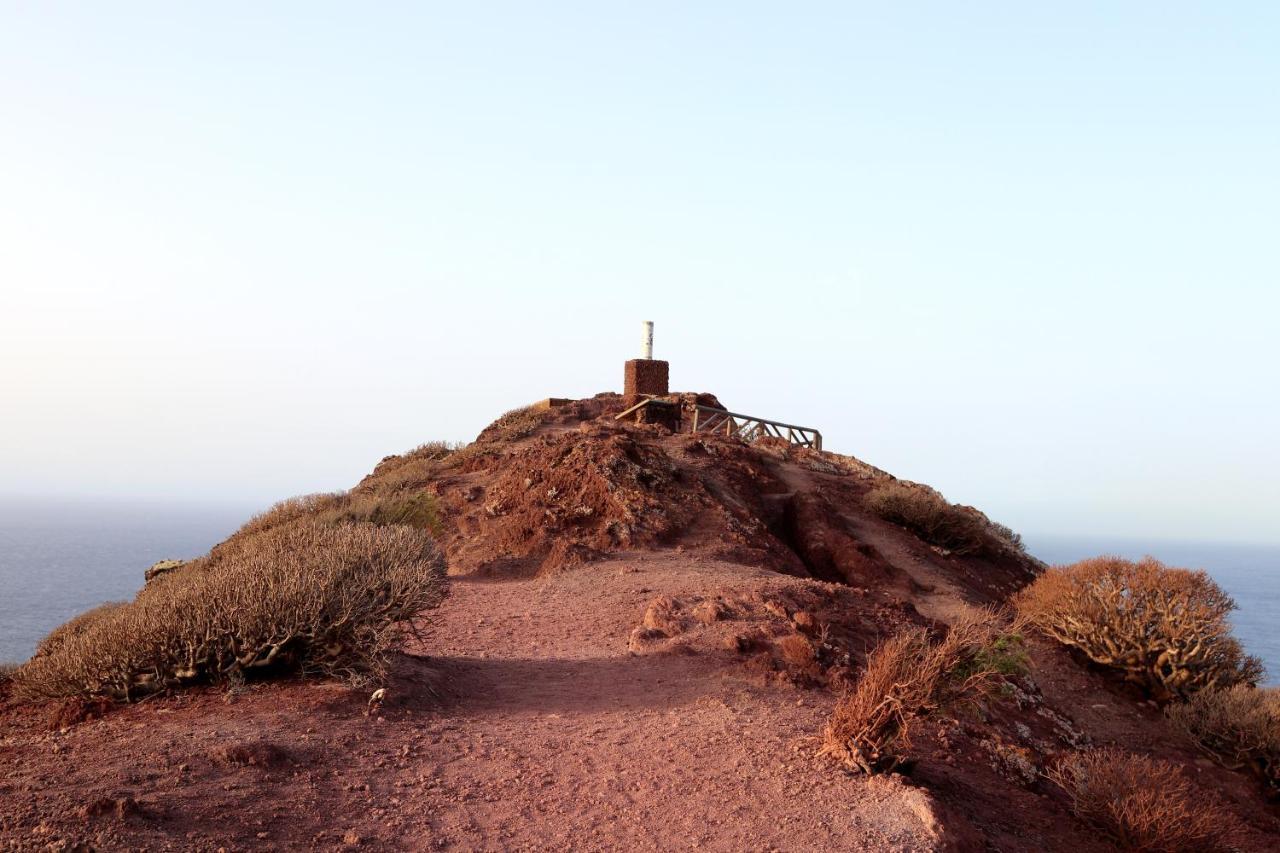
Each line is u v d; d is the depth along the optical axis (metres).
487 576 18.20
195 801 5.71
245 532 22.02
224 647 8.51
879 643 11.96
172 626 8.38
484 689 9.62
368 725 7.66
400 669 9.18
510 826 6.09
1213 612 16.06
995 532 29.56
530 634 12.66
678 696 9.39
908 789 6.88
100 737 6.98
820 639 11.23
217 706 7.85
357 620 8.95
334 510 20.55
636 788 6.85
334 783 6.39
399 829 5.83
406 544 11.69
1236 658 16.06
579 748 7.68
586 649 11.65
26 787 5.66
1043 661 16.62
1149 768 8.88
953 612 19.55
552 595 15.52
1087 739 12.94
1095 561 17.81
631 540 19.59
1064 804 8.91
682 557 18.75
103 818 5.20
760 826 6.29
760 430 34.25
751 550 20.08
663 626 11.93
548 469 22.02
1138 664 16.19
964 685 7.52
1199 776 13.27
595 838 6.01
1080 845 7.92
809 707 9.14
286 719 7.54
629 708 8.99
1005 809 8.10
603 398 39.53
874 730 7.38
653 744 7.82
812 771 7.23
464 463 27.11
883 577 21.62
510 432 33.12
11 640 110.62
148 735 6.98
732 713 8.76
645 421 32.59
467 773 6.93
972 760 9.08
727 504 22.42
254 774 6.29
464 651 11.62
